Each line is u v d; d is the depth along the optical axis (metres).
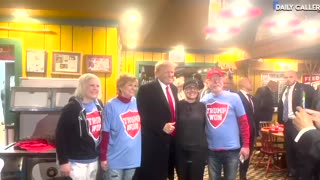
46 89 3.19
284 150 4.99
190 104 2.73
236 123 2.80
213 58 7.43
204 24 3.90
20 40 3.92
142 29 4.48
